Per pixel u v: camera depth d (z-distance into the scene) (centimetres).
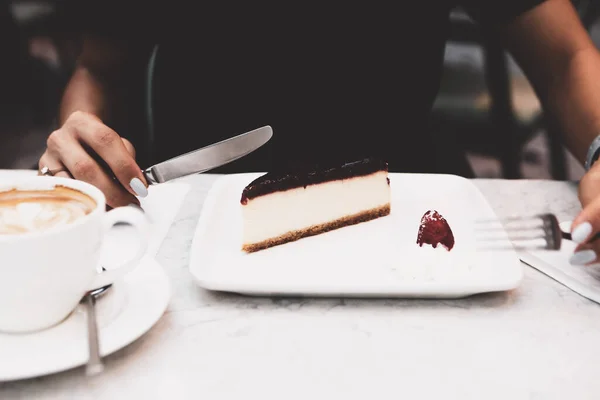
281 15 84
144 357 46
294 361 46
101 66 87
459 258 57
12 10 177
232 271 55
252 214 58
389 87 89
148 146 98
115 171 60
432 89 94
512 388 44
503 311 52
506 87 151
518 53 90
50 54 181
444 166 114
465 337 49
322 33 85
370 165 64
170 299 51
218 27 85
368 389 44
